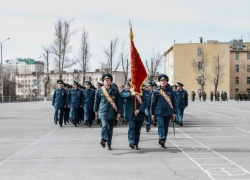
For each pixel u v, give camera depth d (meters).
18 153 9.62
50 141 11.91
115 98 9.88
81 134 13.86
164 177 7.00
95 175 7.18
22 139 12.42
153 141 11.85
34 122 19.27
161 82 10.24
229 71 77.56
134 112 9.82
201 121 19.72
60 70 47.66
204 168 7.76
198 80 76.88
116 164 8.19
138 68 9.93
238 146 10.69
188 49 77.69
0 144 11.25
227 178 6.93
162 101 10.19
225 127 16.38
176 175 7.16
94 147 10.60
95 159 8.77
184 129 15.53
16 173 7.38
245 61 85.00
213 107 36.72
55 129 15.73
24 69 169.62
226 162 8.36
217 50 77.44
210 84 77.69
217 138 12.53
